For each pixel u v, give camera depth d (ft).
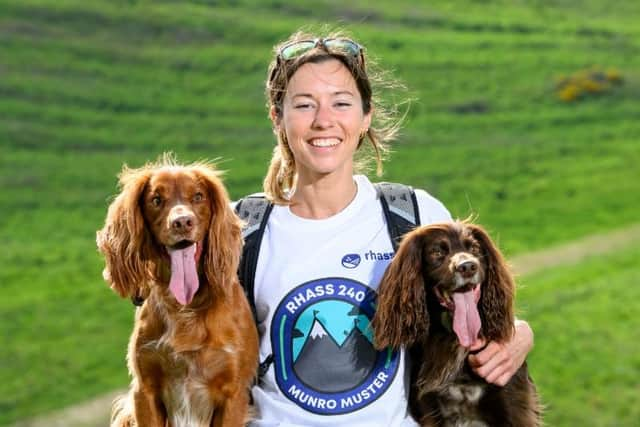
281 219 18.49
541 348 146.10
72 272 188.14
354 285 17.90
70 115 259.60
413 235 18.97
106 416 135.95
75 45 289.12
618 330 151.23
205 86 279.49
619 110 273.13
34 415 136.98
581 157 247.70
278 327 17.71
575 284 176.04
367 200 18.75
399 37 306.96
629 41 311.88
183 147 248.93
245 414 18.19
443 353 19.61
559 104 276.21
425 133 259.19
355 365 17.60
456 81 285.23
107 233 18.69
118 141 251.80
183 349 18.01
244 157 245.24
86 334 162.50
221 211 18.26
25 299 175.01
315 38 18.81
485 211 220.43
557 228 211.41
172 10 309.83
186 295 17.75
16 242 201.16
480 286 19.62
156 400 18.44
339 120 18.13
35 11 300.81
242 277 18.37
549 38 313.32
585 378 136.56
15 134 248.32
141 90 275.18
